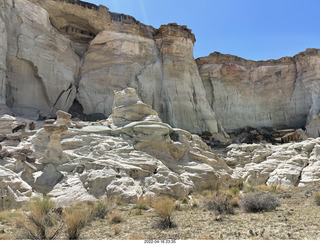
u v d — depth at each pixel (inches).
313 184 866.8
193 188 714.2
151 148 793.6
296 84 2142.0
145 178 643.5
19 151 633.6
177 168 777.6
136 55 1844.2
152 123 848.3
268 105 2187.5
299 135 1675.7
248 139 1899.6
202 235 259.9
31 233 265.9
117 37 1807.3
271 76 2230.6
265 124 2151.8
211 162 868.6
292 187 856.3
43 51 1450.5
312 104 1996.8
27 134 842.2
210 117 1916.8
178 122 1796.3
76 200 523.5
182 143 840.9
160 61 1930.4
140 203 494.6
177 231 286.0
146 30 1957.4
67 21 1722.4
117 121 932.0
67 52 1641.2
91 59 1727.4
